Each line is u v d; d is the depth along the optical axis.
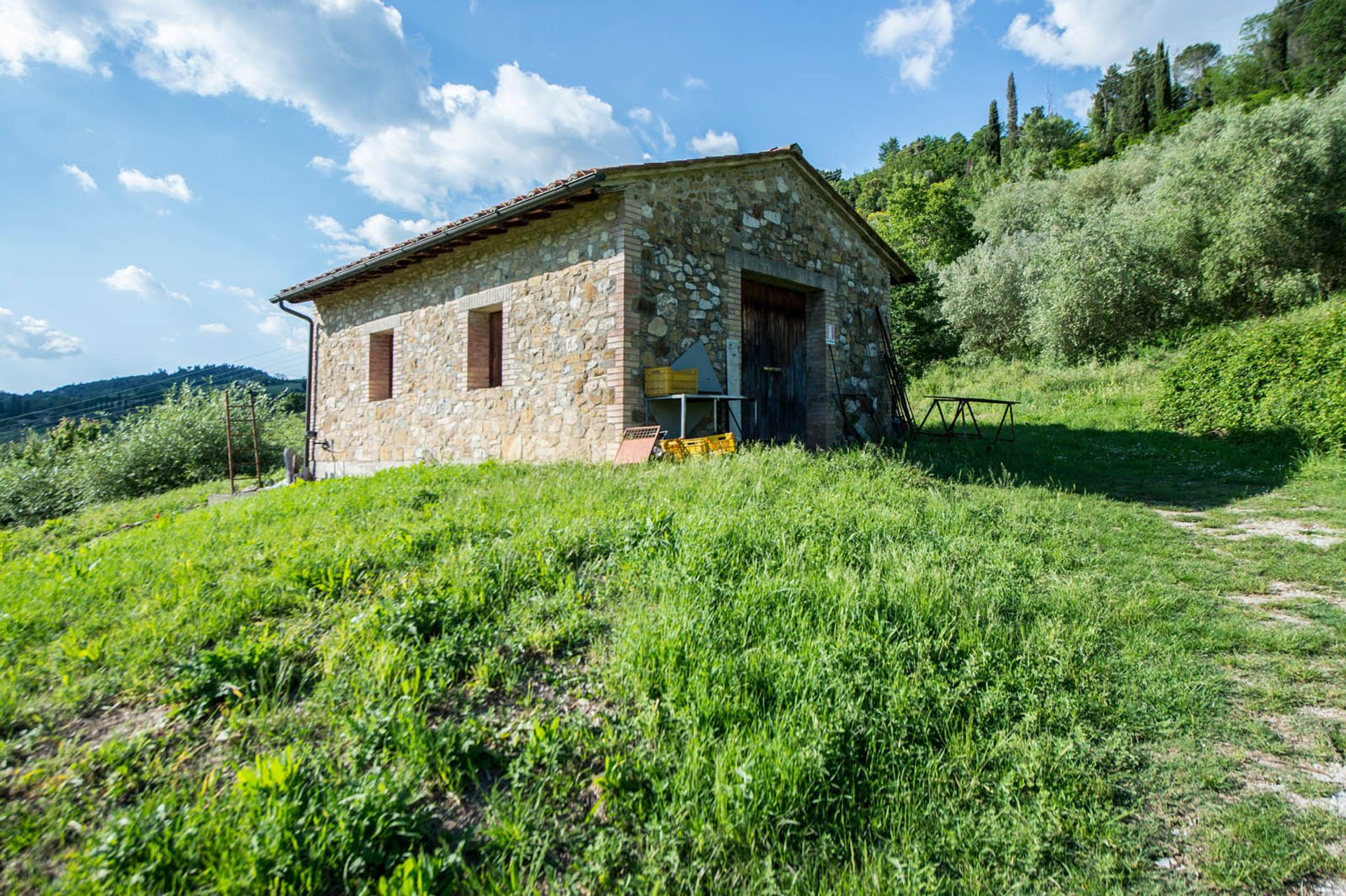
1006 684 2.70
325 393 12.34
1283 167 16.14
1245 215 15.81
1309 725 2.56
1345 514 5.88
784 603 3.09
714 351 7.86
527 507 4.62
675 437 7.30
